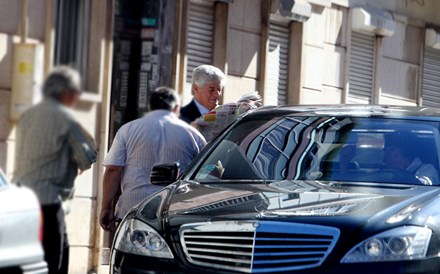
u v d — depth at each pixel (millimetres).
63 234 19312
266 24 35562
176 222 17422
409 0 43625
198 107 24484
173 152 22141
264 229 16812
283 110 21234
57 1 27078
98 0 28125
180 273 17031
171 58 31797
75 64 27500
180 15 31906
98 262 29047
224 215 17219
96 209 29000
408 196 17609
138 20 31734
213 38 33844
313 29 38250
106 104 28656
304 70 37781
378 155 19281
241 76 34781
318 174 19250
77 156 18891
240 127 21000
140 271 17312
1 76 25797
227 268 16891
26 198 18031
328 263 16516
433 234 16719
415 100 44469
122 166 22250
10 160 25688
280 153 19969
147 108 31453
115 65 31078
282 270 16641
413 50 44125
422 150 19188
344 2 39719
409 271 16375
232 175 19828
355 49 40844
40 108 18766
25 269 17750
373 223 16688
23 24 26156
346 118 20281
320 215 16906
